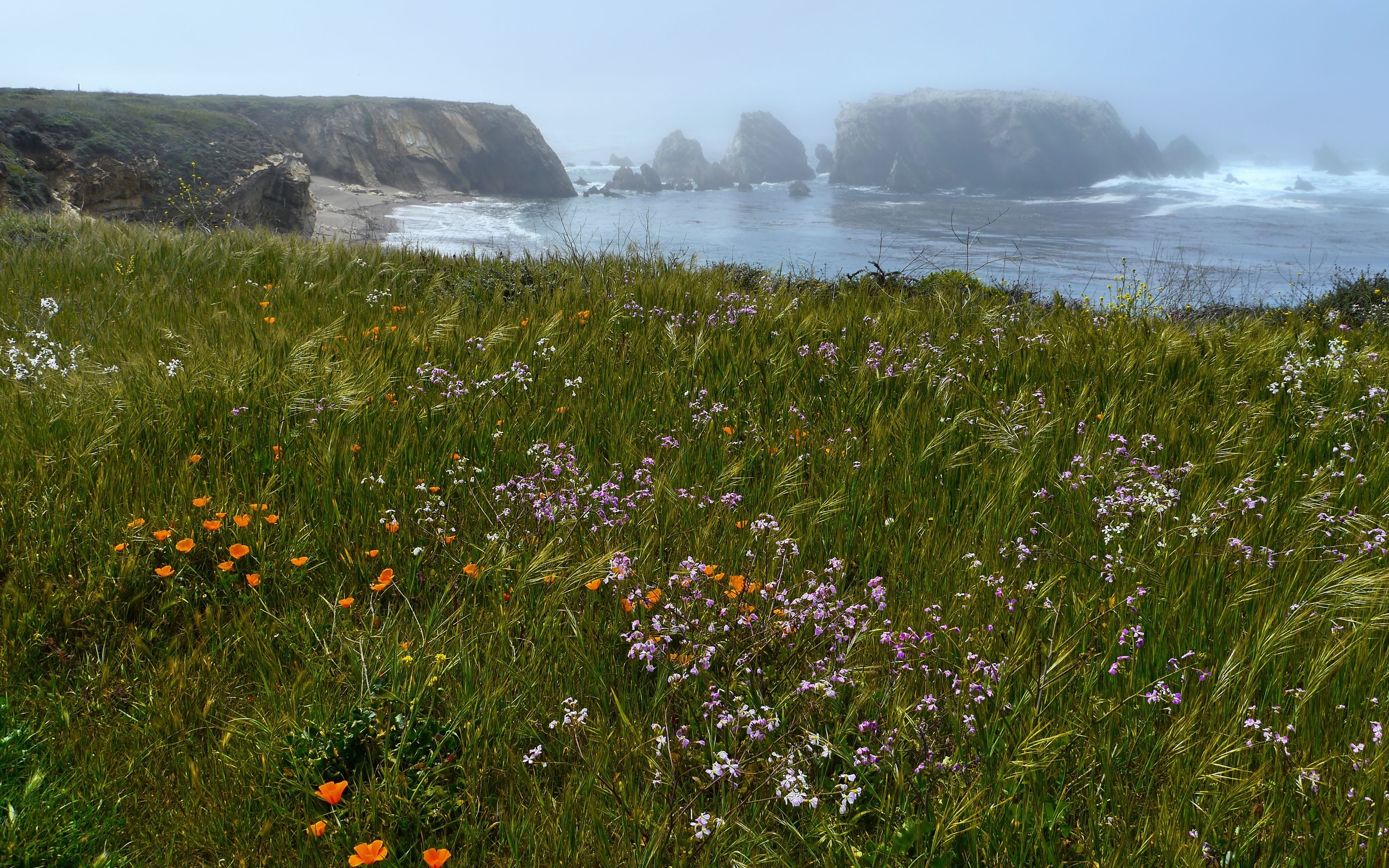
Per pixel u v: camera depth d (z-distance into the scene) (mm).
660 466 4418
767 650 3021
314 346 5523
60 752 2613
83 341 5984
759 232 117625
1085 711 2672
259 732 2635
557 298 7613
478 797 2510
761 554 3629
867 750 2516
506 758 2592
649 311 7348
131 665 3041
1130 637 2965
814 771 2605
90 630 3191
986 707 2664
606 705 2842
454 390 5094
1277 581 3287
